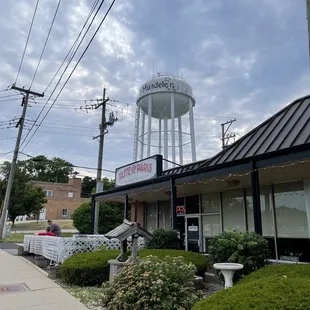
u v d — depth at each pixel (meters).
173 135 20.64
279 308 3.07
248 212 11.30
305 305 3.08
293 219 9.88
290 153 6.80
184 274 5.32
